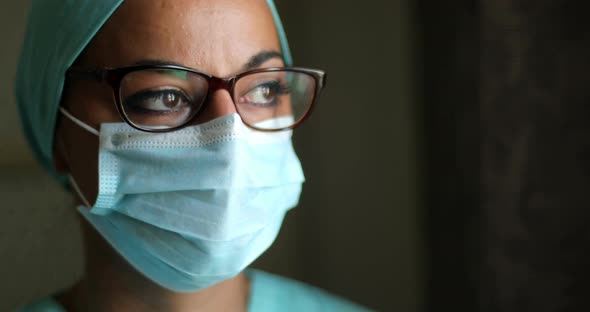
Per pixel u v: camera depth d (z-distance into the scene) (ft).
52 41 2.55
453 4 4.20
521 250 3.96
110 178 2.45
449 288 4.53
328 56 5.00
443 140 4.44
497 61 3.88
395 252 5.00
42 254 3.61
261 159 2.53
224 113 2.37
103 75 2.33
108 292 2.76
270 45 2.58
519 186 3.92
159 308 2.76
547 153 3.83
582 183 3.76
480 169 4.08
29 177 3.66
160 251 2.51
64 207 3.66
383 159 4.95
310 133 5.16
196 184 2.39
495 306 4.08
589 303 3.82
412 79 4.73
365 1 4.91
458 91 4.23
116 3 2.38
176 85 2.35
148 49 2.34
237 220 2.43
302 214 5.23
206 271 2.50
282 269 5.12
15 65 3.73
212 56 2.36
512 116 3.89
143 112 2.39
